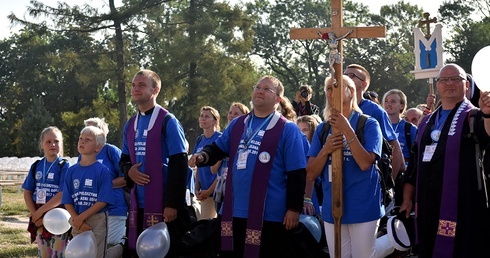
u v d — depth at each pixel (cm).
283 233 631
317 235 675
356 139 588
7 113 5947
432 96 1012
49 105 5597
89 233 696
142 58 4575
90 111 4216
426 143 590
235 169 640
